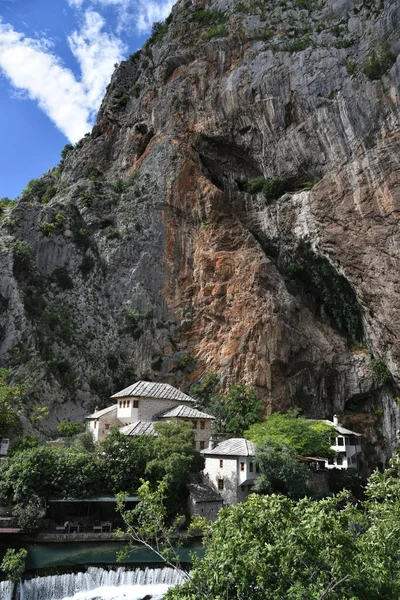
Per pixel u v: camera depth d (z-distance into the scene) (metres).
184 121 81.00
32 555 29.89
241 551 13.84
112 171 88.81
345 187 62.16
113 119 94.75
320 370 65.69
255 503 14.70
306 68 67.75
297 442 50.59
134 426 46.00
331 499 14.58
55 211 74.06
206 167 81.56
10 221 68.81
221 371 63.34
